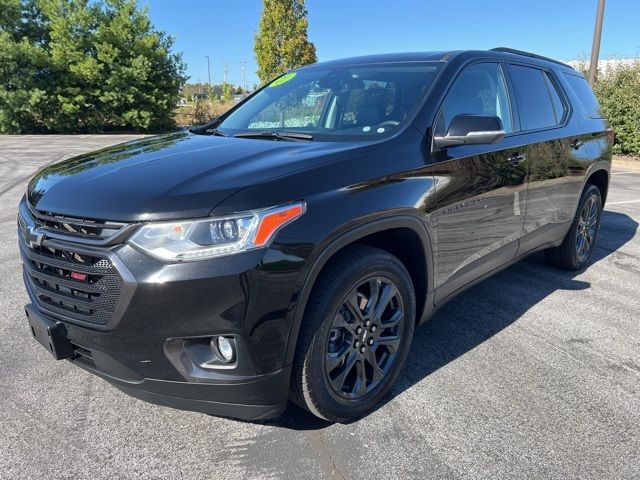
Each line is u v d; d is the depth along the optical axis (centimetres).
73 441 243
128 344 210
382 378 269
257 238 205
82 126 2639
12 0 2511
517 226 364
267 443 244
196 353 211
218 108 3262
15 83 2466
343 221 228
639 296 429
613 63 1425
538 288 445
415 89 310
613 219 705
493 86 355
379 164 255
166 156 262
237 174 223
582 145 443
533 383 296
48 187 249
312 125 324
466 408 272
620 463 232
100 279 210
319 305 227
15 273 458
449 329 364
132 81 2608
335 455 236
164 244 200
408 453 238
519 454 238
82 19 2491
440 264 293
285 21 2898
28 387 285
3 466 226
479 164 311
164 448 240
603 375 305
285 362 220
